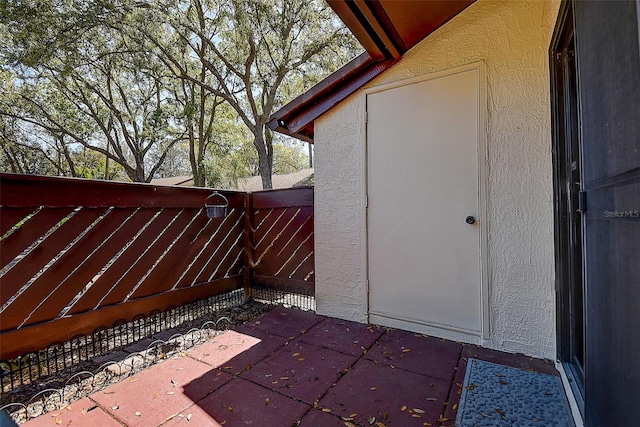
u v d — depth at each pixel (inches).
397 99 105.3
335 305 119.1
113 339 96.0
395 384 74.6
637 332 30.4
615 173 35.0
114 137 585.9
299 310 128.5
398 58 103.5
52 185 80.0
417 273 102.7
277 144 698.2
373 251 110.8
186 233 116.0
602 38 37.2
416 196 102.3
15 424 31.6
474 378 75.4
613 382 36.1
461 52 94.7
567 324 76.2
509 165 87.8
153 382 77.0
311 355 89.7
